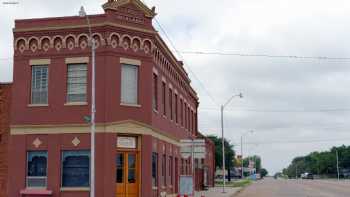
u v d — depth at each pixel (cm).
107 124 2897
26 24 3062
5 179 3097
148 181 3019
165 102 3647
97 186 2861
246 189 6581
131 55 3022
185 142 2891
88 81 2958
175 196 3969
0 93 3180
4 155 3117
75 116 2948
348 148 15838
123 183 2950
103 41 2962
